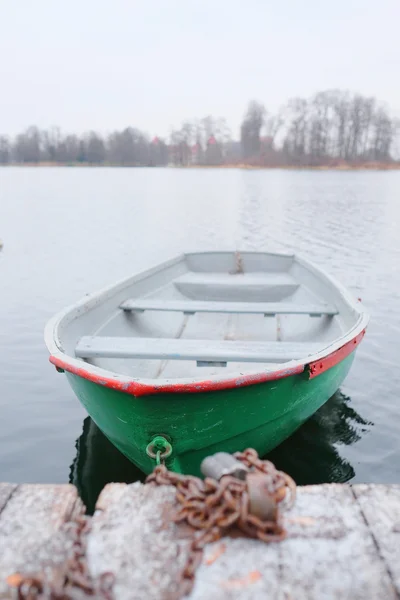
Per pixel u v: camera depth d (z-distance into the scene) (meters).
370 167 92.69
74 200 35.31
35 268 14.20
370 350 8.15
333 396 6.66
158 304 6.54
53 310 10.37
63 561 2.04
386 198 36.47
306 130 97.25
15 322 9.58
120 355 4.78
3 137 117.56
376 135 95.44
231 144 113.81
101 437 5.78
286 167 96.25
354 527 2.21
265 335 6.96
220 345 5.00
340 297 6.53
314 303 7.33
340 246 17.62
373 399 6.60
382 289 11.83
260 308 6.38
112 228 22.17
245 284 8.29
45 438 5.77
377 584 1.94
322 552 2.08
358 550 2.09
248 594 1.90
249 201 34.47
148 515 2.26
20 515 2.31
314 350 4.89
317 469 5.16
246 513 2.10
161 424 3.96
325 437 5.71
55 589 1.84
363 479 5.05
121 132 118.44
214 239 19.53
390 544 2.12
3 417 6.21
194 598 1.88
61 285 12.36
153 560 2.04
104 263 15.05
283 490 2.35
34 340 8.66
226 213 27.67
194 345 5.00
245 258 9.50
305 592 1.91
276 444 5.04
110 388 3.85
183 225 23.23
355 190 44.62
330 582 1.95
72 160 117.31
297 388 4.54
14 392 6.83
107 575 1.94
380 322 9.50
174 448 4.09
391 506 2.33
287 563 2.03
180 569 2.00
